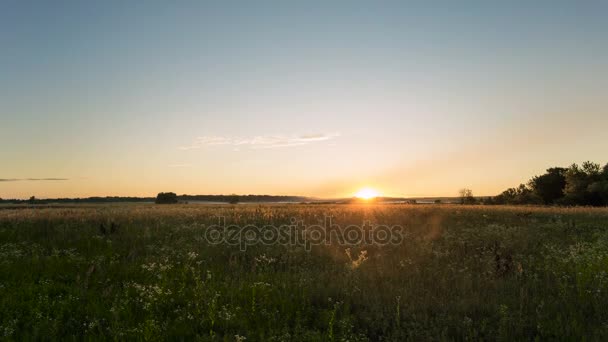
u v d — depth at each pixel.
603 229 21.05
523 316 7.88
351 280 10.18
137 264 12.66
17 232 18.22
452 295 9.29
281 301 8.71
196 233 18.92
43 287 9.67
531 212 29.19
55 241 16.38
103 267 12.05
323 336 7.00
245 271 12.04
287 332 7.05
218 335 6.99
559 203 64.12
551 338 6.91
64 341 6.94
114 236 17.59
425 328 7.36
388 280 10.66
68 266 12.24
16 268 11.80
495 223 23.20
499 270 11.16
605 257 11.81
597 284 9.64
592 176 61.56
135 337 7.01
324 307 8.70
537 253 14.42
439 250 14.65
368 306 8.48
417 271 11.24
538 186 72.94
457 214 27.55
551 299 8.79
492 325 7.52
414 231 19.81
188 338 7.07
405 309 8.26
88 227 19.78
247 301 8.95
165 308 8.59
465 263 12.56
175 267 12.40
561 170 72.31
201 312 8.14
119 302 8.62
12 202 122.06
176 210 30.84
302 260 13.50
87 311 8.17
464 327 7.33
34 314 7.95
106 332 7.27
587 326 7.31
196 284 9.88
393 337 6.97
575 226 21.83
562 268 11.34
